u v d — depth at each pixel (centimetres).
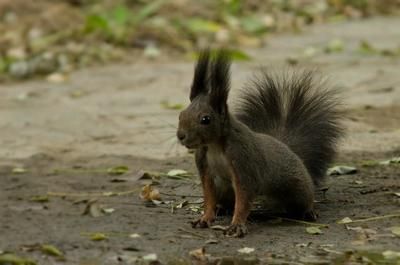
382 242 830
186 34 2045
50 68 1848
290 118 1007
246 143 847
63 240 861
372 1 2472
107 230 891
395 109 1391
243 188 848
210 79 838
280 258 791
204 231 873
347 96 1468
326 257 792
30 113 1495
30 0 2219
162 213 948
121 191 1044
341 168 1075
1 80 1797
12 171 1154
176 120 1385
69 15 2128
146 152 1216
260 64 1742
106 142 1286
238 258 792
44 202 1013
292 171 894
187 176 1083
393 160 1112
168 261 789
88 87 1675
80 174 1130
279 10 2336
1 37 2012
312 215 909
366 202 962
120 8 2061
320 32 2150
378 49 1884
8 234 887
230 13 2233
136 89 1631
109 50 1941
